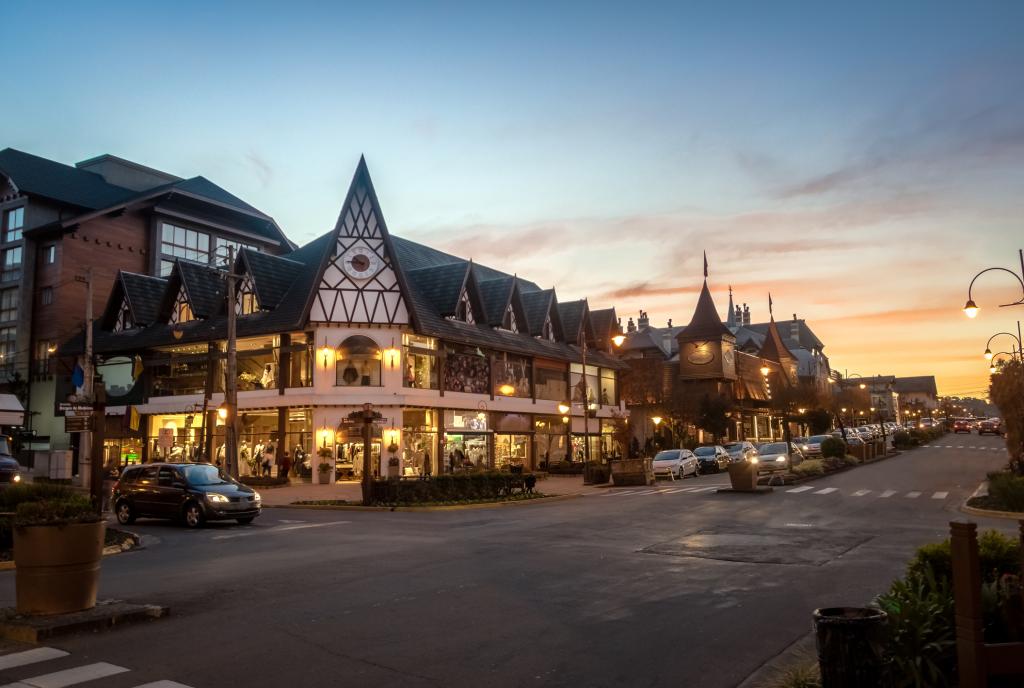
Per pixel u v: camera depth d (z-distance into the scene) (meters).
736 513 20.86
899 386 165.75
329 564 12.67
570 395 51.03
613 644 7.68
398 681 6.56
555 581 11.04
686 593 10.16
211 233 55.91
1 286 50.06
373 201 38.78
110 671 6.79
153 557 14.05
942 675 5.25
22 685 6.39
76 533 8.50
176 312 43.50
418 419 39.25
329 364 37.22
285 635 8.03
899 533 16.33
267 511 25.25
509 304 46.94
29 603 8.34
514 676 6.70
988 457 47.75
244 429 39.31
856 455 44.59
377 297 37.97
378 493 25.44
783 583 10.83
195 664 7.02
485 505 25.06
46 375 48.03
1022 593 5.42
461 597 9.91
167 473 21.33
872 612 5.19
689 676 6.70
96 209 50.97
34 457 42.66
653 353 72.94
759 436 77.44
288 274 41.66
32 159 53.38
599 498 28.23
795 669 6.29
